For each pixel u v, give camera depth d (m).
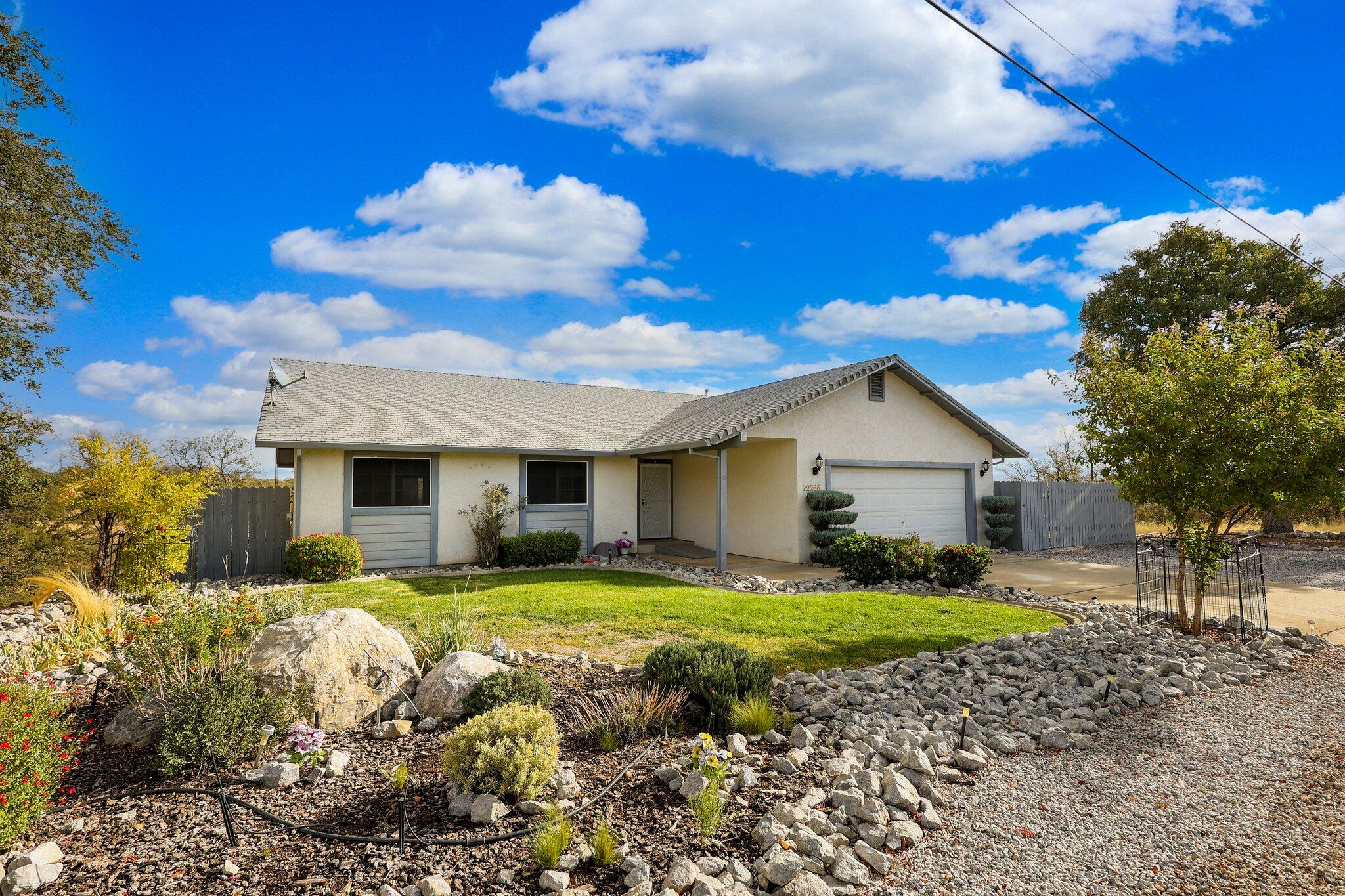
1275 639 7.66
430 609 9.12
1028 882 2.99
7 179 11.41
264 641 5.05
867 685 5.62
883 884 2.95
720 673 4.98
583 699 5.21
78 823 3.43
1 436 12.31
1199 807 3.73
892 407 16.59
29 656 6.29
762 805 3.54
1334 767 4.28
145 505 10.77
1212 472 7.29
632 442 16.88
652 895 2.79
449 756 3.70
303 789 3.83
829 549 14.26
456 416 16.12
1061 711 5.23
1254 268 20.95
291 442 12.72
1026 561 15.70
